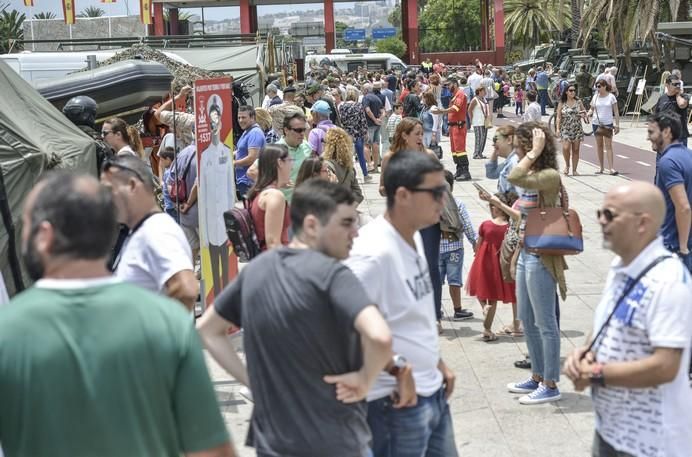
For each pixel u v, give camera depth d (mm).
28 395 3285
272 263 4535
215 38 31781
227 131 10258
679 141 8930
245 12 89500
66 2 46969
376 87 29859
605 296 4895
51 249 3348
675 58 45875
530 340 8984
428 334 5199
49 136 10273
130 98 14898
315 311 4383
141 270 5918
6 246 9180
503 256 10234
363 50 88125
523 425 8375
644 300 4617
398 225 5145
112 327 3355
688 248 8977
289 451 4504
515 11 112500
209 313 4836
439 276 10742
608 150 25531
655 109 20219
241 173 15461
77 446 3307
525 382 9156
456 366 10031
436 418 5293
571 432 8203
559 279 8508
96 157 11133
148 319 3420
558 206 8375
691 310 4605
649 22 44188
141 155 12586
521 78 66312
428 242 10078
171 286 5836
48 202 3357
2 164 9375
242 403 9039
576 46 62062
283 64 40938
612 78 39719
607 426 4828
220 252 10070
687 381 4766
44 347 3289
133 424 3361
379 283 5000
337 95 28312
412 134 10430
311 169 9008
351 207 4691
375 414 5121
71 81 14562
